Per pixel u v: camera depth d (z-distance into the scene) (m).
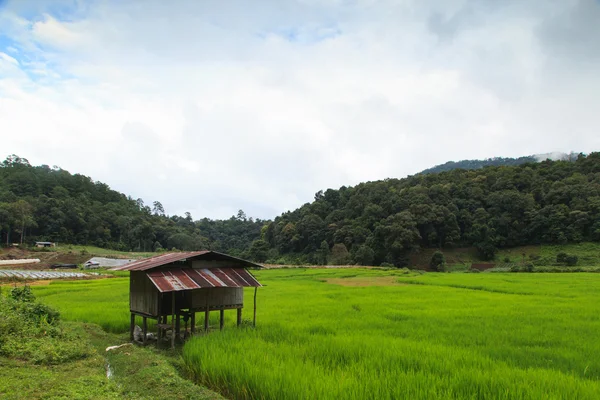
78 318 18.53
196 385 9.82
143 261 17.30
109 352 13.05
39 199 107.38
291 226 104.31
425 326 16.41
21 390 8.45
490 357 11.48
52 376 9.69
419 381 8.78
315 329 15.80
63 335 13.58
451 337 14.08
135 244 117.56
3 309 13.80
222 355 11.03
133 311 16.28
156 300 14.87
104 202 137.62
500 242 81.56
